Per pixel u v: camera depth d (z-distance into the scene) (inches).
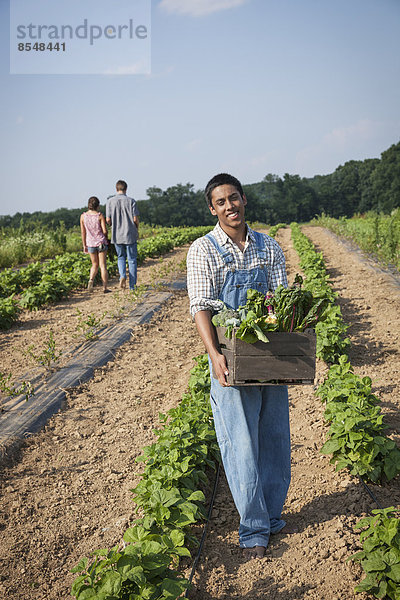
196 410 182.5
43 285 426.9
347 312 366.0
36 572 130.4
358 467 154.9
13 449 187.0
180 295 455.8
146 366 279.7
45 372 261.1
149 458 154.1
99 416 218.1
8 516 151.9
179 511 129.3
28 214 4082.2
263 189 6648.6
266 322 114.2
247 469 122.2
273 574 120.6
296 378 114.9
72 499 160.7
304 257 574.2
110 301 425.1
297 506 148.0
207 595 116.4
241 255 124.8
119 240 446.3
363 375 246.7
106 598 92.3
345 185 4766.2
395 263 536.4
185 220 4596.5
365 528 133.1
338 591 113.5
